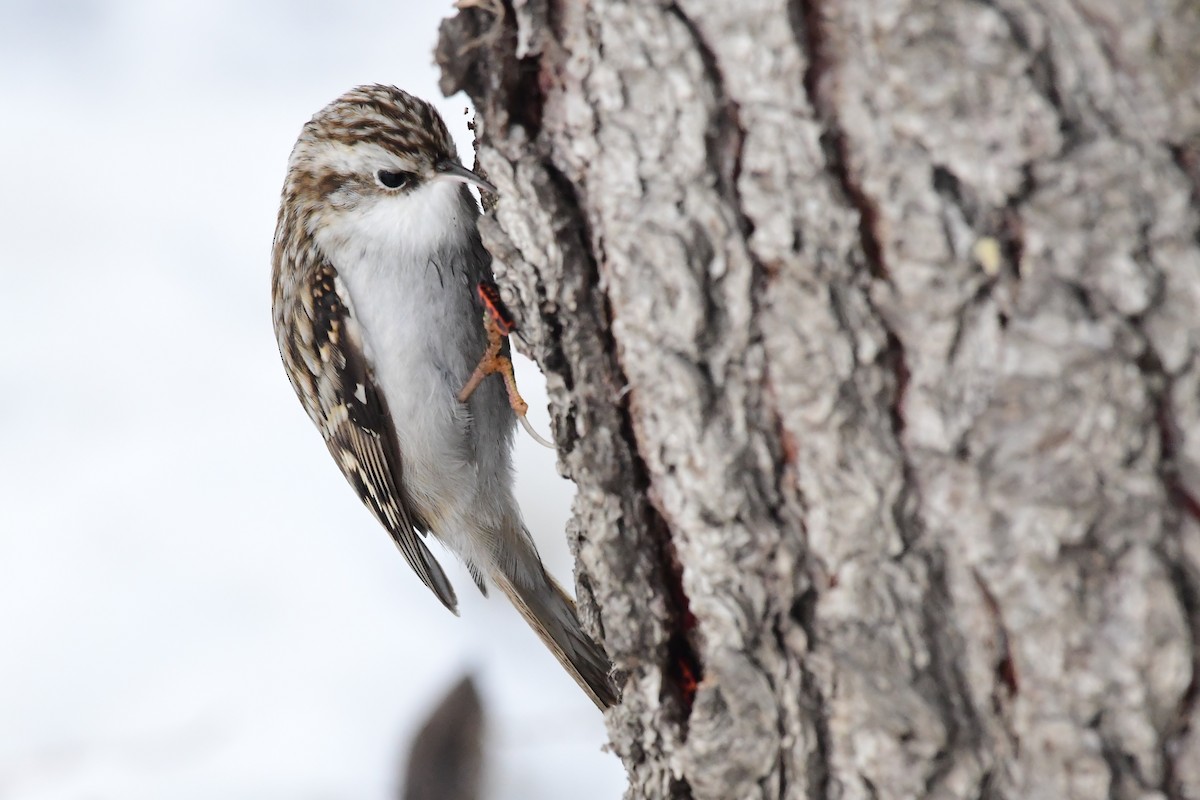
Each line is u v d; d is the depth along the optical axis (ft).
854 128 11.44
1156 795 10.87
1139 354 10.72
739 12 11.78
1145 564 10.75
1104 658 10.91
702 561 12.71
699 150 12.17
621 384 13.44
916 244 11.30
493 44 13.51
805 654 12.23
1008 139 10.87
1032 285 10.94
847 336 11.71
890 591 11.80
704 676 13.07
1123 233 10.67
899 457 11.66
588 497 13.84
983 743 11.51
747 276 12.10
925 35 11.03
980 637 11.47
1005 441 11.13
